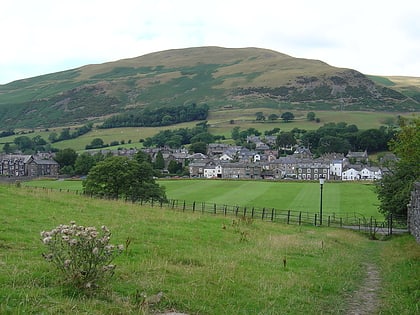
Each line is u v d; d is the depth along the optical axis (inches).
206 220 1301.7
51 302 401.4
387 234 1738.4
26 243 632.4
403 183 1887.3
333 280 691.4
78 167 6254.9
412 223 1508.4
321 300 566.6
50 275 478.0
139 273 552.7
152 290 489.1
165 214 1326.3
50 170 7308.1
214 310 462.9
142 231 900.0
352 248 1200.8
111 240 744.3
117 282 497.7
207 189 4170.8
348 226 2058.3
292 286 608.4
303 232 1460.4
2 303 383.6
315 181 5054.1
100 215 1067.9
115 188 2691.9
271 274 667.4
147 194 2716.5
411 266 824.3
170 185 4557.1
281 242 1027.3
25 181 4894.2
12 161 7145.7
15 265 501.7
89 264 452.4
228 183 4758.9
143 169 2792.8
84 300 419.8
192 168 7436.0
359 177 7111.2
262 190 4077.3
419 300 561.6
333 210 2861.7
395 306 547.5
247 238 1032.2
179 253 725.3
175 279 552.1
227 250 835.4
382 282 714.8
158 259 652.1
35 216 899.4
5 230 710.5
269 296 540.4
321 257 909.8
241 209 2657.5
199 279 565.0
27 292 416.5
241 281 591.2
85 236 450.0
